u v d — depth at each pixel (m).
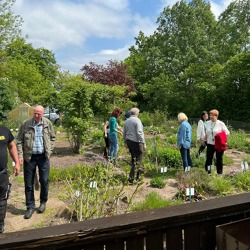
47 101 13.98
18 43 20.05
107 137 10.66
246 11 34.38
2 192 4.30
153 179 7.16
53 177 7.42
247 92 26.92
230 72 28.05
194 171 7.42
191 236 1.96
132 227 1.73
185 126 7.96
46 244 1.50
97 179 5.54
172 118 28.81
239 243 1.75
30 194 5.27
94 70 33.84
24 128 5.23
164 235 2.06
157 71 40.97
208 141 7.84
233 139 14.77
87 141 13.10
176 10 39.41
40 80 34.88
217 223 2.05
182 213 1.89
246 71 26.55
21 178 7.86
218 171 7.84
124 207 5.42
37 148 5.22
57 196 6.35
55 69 50.41
